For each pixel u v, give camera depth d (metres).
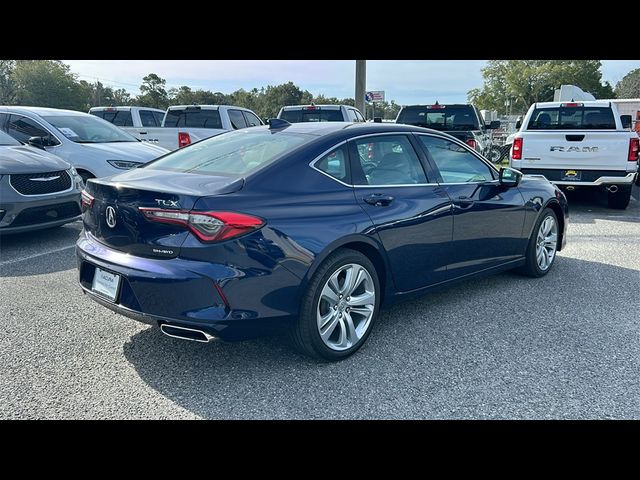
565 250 6.64
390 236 3.79
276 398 3.12
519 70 64.75
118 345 3.79
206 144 4.18
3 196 6.11
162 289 2.99
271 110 87.50
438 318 4.38
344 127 3.95
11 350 3.69
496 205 4.73
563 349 3.79
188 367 3.48
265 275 3.12
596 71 61.16
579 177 8.91
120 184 3.25
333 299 3.50
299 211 3.31
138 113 16.53
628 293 5.01
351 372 3.44
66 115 9.09
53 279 5.27
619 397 3.14
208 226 2.97
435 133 4.48
